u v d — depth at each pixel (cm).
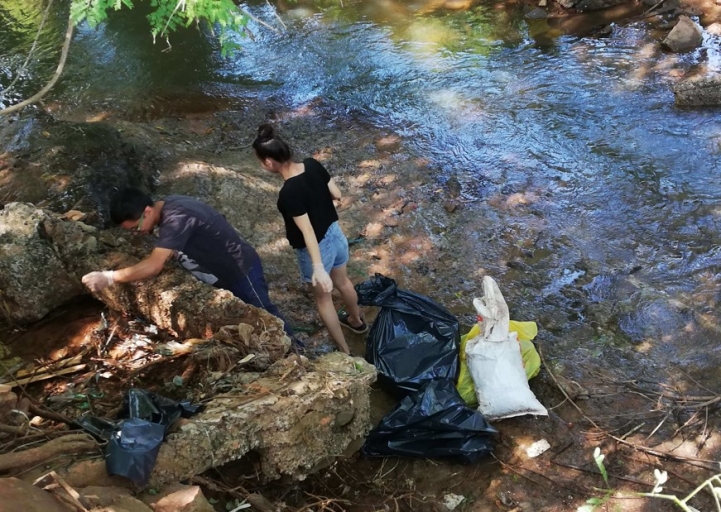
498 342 387
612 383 404
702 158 584
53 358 379
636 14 812
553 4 842
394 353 401
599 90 688
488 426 356
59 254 400
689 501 335
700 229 513
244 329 356
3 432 275
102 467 263
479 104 681
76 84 744
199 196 533
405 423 358
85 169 520
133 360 370
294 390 311
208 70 765
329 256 376
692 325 438
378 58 772
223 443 292
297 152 624
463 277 487
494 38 796
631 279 476
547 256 500
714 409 383
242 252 374
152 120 677
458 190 568
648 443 367
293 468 321
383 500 344
